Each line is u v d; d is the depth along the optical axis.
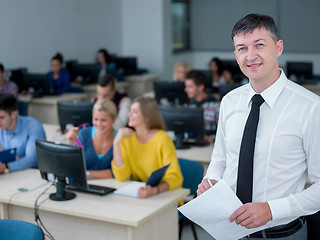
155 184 2.88
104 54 8.40
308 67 7.75
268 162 1.50
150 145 3.09
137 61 9.83
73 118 4.36
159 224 2.76
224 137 1.65
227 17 10.90
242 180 1.54
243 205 1.46
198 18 11.20
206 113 4.57
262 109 1.53
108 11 9.39
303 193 1.44
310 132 1.44
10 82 6.30
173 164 3.00
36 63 7.58
